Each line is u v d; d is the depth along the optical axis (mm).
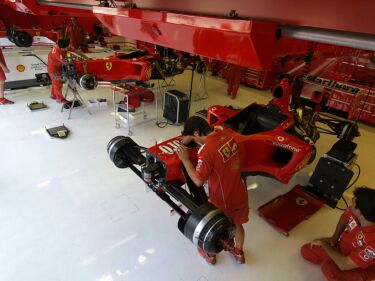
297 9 847
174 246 2551
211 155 1771
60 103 5516
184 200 1554
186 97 4855
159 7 1394
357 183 3793
